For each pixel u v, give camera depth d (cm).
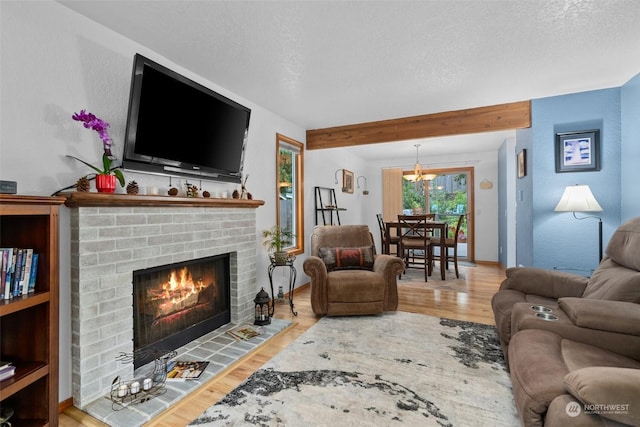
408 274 516
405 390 182
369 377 196
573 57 241
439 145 565
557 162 324
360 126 411
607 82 291
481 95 319
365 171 719
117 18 186
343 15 187
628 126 289
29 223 147
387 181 708
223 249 274
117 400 171
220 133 264
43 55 164
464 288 423
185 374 198
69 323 173
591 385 93
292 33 205
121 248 190
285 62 246
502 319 209
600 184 310
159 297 229
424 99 328
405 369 206
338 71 262
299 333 270
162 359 206
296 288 414
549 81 286
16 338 148
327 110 361
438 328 278
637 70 264
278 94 311
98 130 172
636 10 183
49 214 143
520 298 222
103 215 181
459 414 160
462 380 192
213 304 277
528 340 146
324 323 293
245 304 297
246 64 248
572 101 318
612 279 185
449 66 254
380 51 230
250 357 226
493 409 164
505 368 207
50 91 167
